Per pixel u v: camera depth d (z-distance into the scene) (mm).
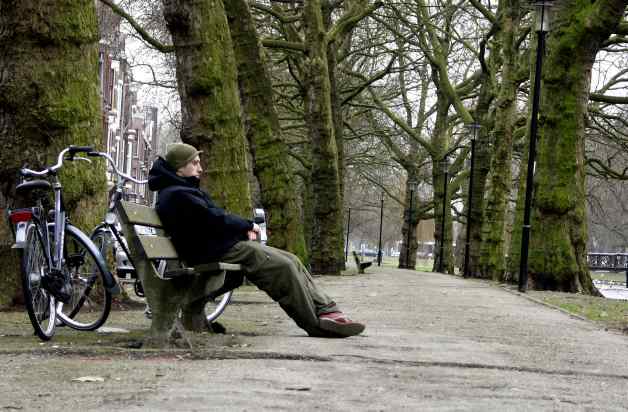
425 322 11586
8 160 11219
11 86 11180
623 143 34688
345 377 6340
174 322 7613
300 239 23922
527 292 20391
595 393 6309
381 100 46906
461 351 8406
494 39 39344
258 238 8742
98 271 8633
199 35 16031
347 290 18984
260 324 10344
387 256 160750
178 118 41844
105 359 6820
